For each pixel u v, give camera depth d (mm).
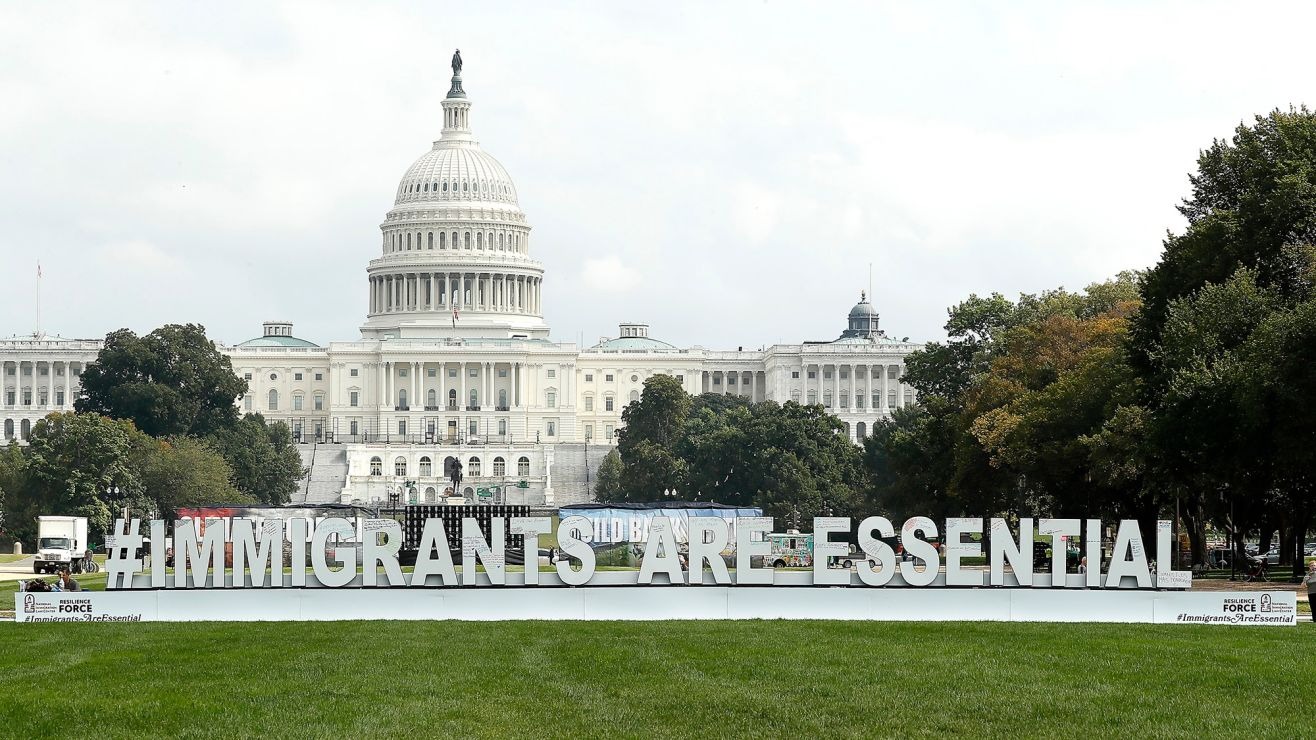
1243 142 90812
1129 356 93812
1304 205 82688
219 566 61844
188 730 34719
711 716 36750
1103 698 38812
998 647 48250
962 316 147000
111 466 166625
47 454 165000
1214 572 99812
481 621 58156
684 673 42594
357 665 44125
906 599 59469
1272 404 77375
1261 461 81062
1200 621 57688
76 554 122875
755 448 197000
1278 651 46938
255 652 47281
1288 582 85562
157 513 174875
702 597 60094
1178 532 103812
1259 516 100062
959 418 121062
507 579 61906
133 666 44188
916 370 149125
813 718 36562
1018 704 38094
